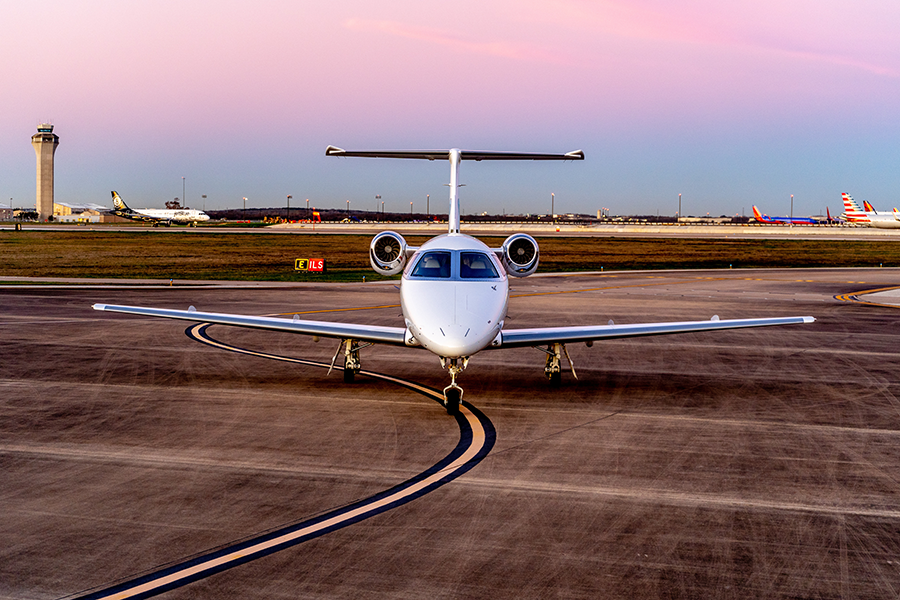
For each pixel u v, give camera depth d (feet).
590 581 17.46
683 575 17.85
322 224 507.30
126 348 51.96
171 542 19.44
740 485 24.44
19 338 55.57
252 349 52.54
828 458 27.68
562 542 19.65
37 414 33.14
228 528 20.39
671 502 22.74
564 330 38.09
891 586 17.47
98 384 39.81
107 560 18.35
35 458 26.68
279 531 20.20
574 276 142.82
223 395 37.60
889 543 19.90
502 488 23.82
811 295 104.32
